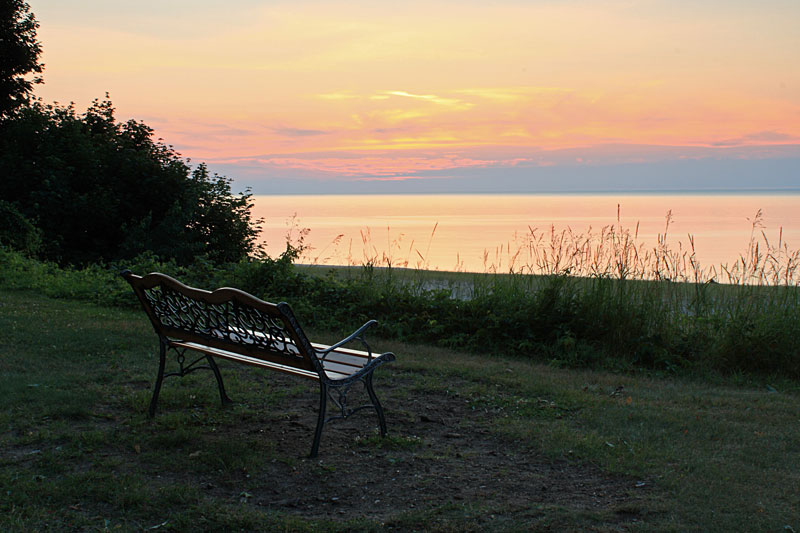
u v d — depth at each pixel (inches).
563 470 165.3
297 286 418.0
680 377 289.9
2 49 995.9
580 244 357.1
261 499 145.1
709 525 133.6
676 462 171.3
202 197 941.8
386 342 341.4
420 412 217.9
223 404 217.0
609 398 239.0
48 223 847.1
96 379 241.4
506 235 2192.4
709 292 342.3
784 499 148.3
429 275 466.3
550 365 301.4
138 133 1085.1
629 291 329.1
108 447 173.3
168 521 131.1
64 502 138.0
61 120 960.3
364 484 154.6
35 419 192.4
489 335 335.0
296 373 171.3
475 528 131.2
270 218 5570.9
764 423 211.8
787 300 317.1
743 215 4690.0
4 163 869.2
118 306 424.2
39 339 300.5
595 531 130.5
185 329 196.1
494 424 202.8
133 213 927.7
